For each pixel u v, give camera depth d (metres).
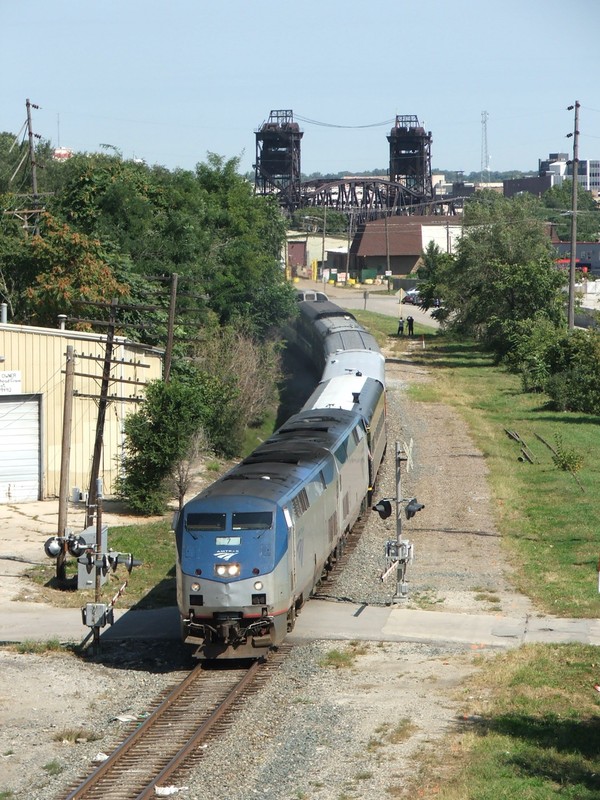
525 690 35.69
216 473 82.44
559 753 29.89
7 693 37.88
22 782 29.97
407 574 52.19
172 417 68.00
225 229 128.25
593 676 36.75
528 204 147.62
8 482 72.25
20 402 72.19
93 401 73.69
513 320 137.62
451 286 148.50
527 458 81.38
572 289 119.50
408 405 108.12
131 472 68.44
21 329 71.44
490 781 27.62
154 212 116.00
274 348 128.88
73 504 71.44
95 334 73.81
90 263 88.12
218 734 33.00
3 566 55.59
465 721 33.00
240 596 39.75
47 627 46.00
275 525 40.81
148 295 92.94
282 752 31.27
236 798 28.05
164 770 29.86
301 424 58.97
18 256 92.00
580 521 61.53
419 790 27.52
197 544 40.69
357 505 60.66
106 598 50.53
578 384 105.94
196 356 95.06
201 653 40.16
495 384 122.88
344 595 49.00
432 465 79.94
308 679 38.44
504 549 56.59
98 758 31.44
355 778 28.89
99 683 39.22
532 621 44.12
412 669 38.91
